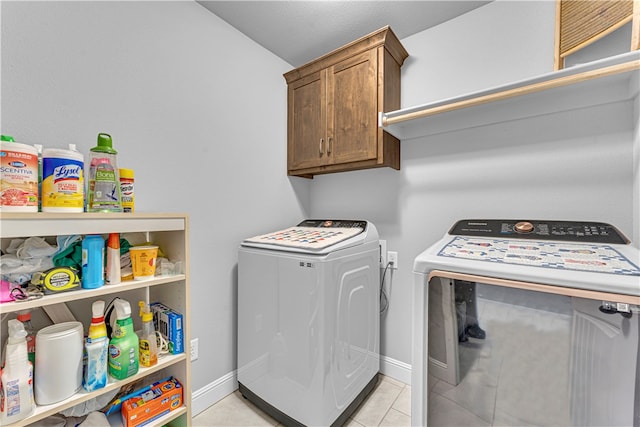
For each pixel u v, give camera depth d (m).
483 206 1.56
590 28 1.24
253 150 1.84
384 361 1.92
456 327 0.90
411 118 1.46
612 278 0.70
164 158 1.38
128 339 1.02
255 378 1.52
